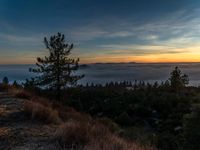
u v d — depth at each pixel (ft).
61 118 29.94
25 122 24.18
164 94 139.95
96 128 20.61
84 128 19.29
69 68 74.18
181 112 94.68
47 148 16.76
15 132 20.52
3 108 29.58
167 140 38.40
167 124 82.23
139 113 104.12
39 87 73.97
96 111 103.50
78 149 15.97
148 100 121.08
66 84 74.08
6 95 41.04
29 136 19.57
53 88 73.82
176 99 117.39
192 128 42.29
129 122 89.20
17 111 28.45
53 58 73.10
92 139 17.61
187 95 142.72
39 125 23.52
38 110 26.89
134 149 17.04
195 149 39.24
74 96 109.91
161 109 109.70
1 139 18.58
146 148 18.90
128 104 114.01
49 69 73.41
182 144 38.86
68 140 17.72
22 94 41.01
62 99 74.95
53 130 21.90
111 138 18.40
